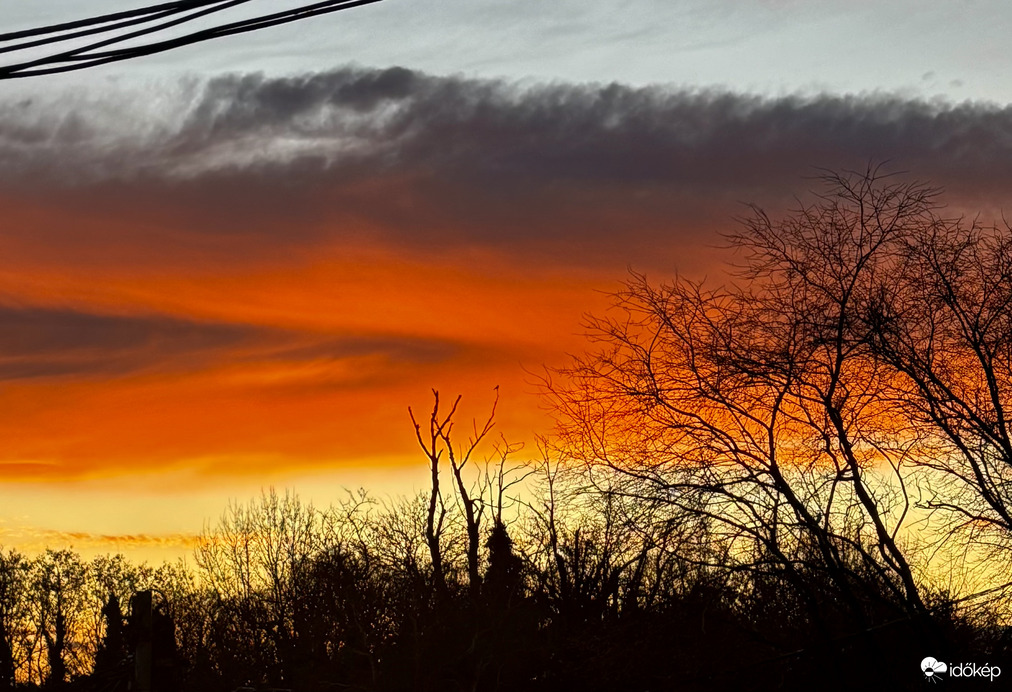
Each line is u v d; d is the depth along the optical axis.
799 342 18.89
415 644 34.19
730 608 19.33
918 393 18.53
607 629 20.81
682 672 19.53
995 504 17.81
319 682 36.31
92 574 57.38
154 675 15.05
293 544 46.75
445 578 38.31
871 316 18.45
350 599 38.06
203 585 48.72
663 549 19.20
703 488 18.88
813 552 18.62
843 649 19.05
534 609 30.75
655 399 19.44
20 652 57.00
